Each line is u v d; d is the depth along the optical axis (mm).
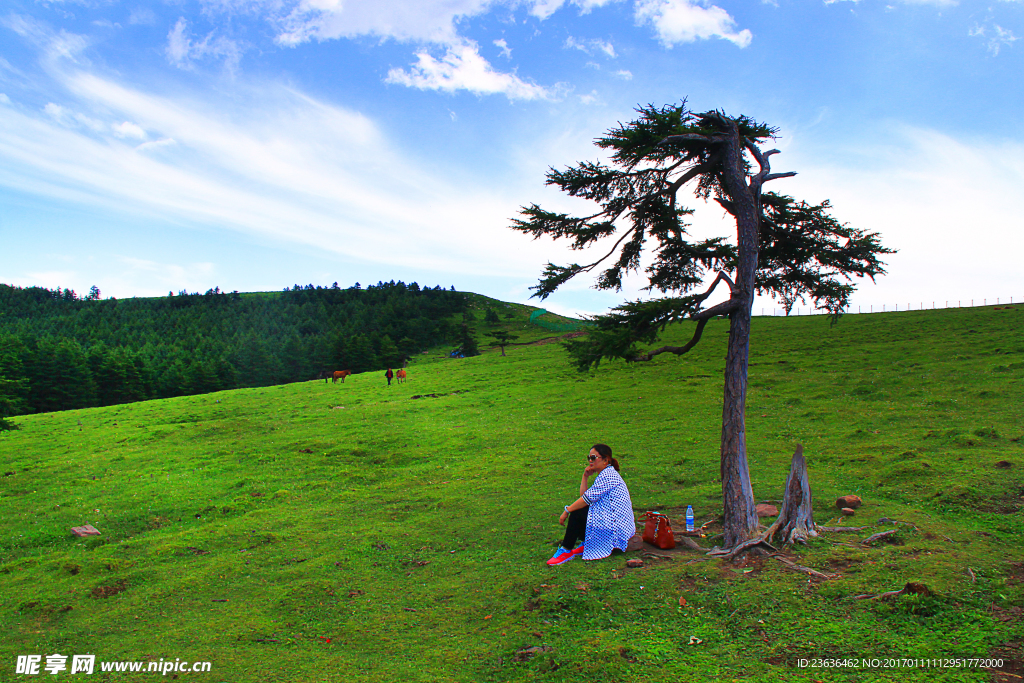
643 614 8438
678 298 11531
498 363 64625
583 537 11422
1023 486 13078
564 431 28266
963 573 8633
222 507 19312
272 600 10672
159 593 11492
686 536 11844
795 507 10852
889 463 16906
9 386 44906
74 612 10875
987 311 56656
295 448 29203
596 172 12688
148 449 31938
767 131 12812
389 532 14922
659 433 25594
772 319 75625
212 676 7609
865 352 42625
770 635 7441
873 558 9586
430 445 27969
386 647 8289
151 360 141625
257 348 123812
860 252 12055
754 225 11750
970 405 23391
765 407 28281
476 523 15062
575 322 176250
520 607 9133
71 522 18922
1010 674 6047
